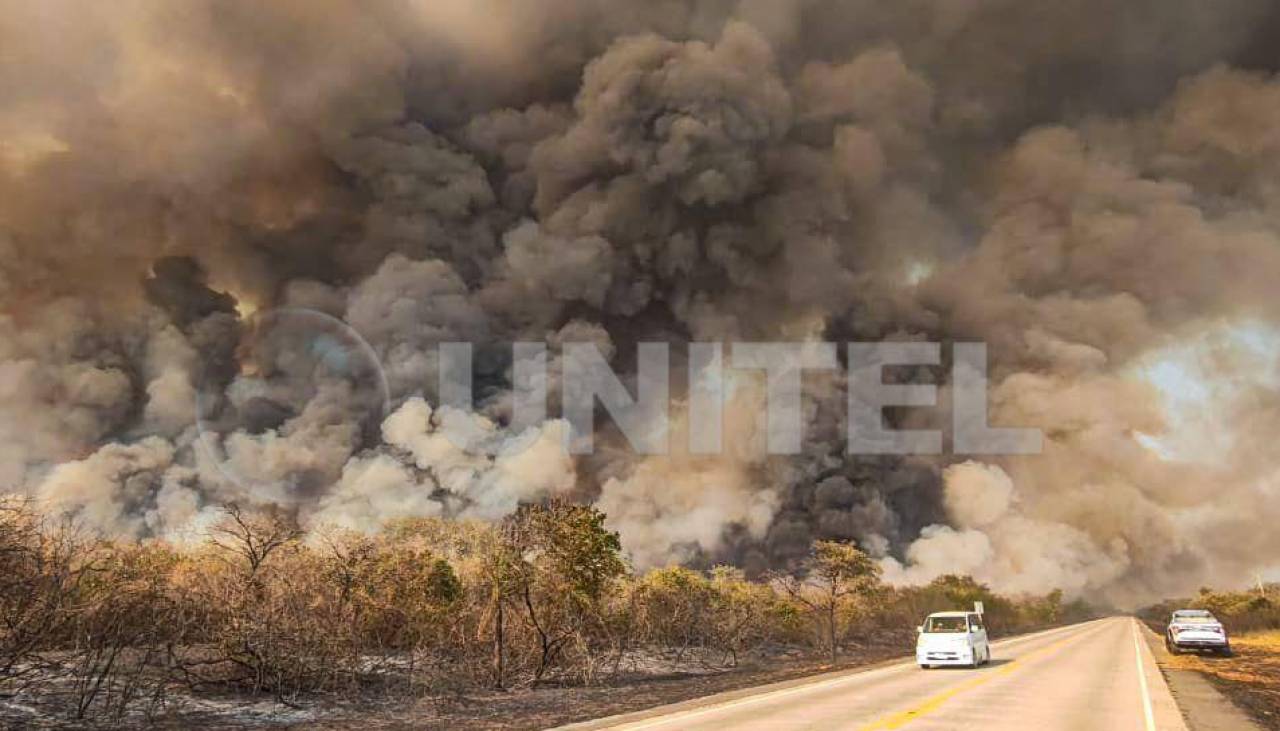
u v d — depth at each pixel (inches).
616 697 723.4
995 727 474.9
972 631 966.4
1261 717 564.7
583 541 923.4
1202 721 528.1
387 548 878.4
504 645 860.6
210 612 663.1
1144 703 603.2
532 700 717.3
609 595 1097.4
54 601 538.9
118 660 603.2
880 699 625.9
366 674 765.3
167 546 775.7
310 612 714.2
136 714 535.8
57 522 580.1
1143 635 2069.4
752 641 1478.8
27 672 534.3
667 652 1235.9
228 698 625.0
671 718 524.1
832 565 1373.0
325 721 575.5
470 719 580.4
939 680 792.9
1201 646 1224.2
